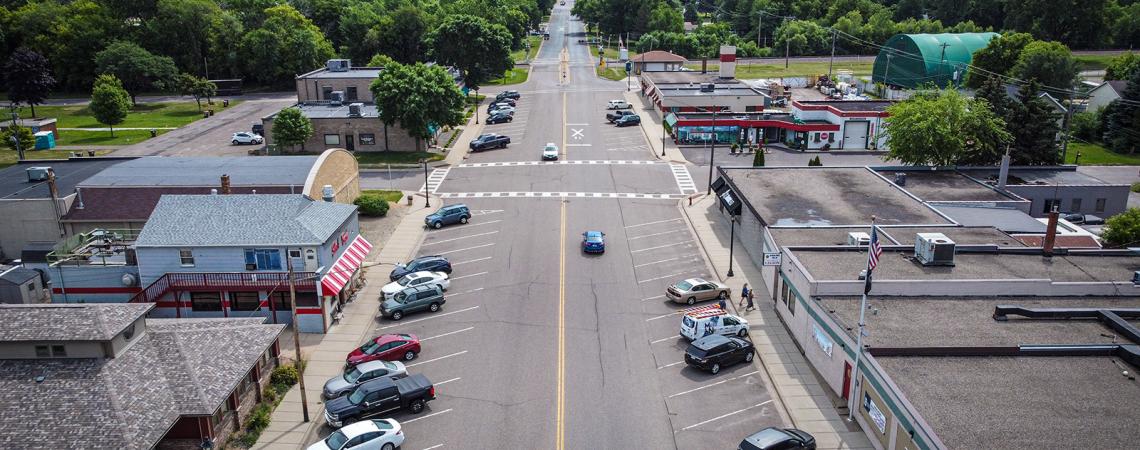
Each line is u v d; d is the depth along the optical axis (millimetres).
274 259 48938
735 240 65938
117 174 65562
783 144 104562
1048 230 48969
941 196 68438
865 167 76750
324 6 183750
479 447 36156
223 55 158625
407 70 96812
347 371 42000
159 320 43375
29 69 130125
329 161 65875
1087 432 29906
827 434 36406
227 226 49594
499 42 139500
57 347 35531
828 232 55500
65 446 31844
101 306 37281
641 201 78000
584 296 54156
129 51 142000
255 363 38812
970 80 131500
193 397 35094
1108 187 72688
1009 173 79250
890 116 88375
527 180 86312
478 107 131125
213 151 102188
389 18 173750
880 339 37750
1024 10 181875
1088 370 34938
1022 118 84250
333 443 34750
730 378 42594
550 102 134375
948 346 36438
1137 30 178500
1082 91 125000
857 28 197625
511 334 48188
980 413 31250
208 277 48469
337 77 113312
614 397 40625
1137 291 43219
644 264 60438
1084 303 42438
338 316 50562
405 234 68188
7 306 36844
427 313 51719
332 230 50844
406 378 40281
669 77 138875
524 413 39094
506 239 66562
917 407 31703
